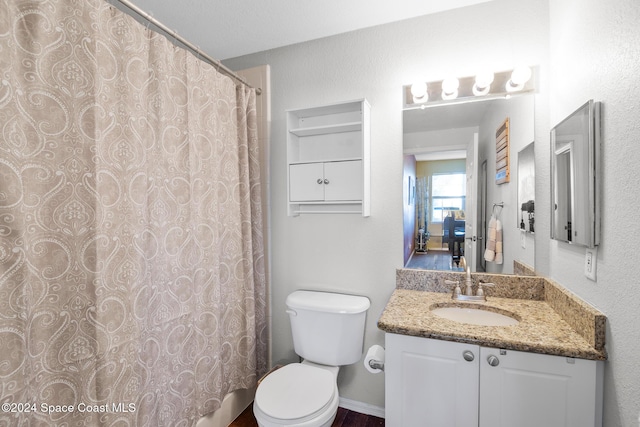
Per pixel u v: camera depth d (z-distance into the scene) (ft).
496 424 3.76
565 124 4.08
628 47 2.85
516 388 3.67
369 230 6.04
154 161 4.28
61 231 3.27
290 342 6.78
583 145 3.59
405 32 5.69
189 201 4.78
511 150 5.17
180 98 4.67
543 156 4.95
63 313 3.30
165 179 4.46
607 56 3.21
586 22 3.68
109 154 3.63
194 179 4.92
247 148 6.16
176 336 4.66
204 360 5.17
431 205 5.64
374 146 5.93
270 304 6.91
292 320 5.96
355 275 6.17
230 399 5.94
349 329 5.57
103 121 3.56
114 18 3.76
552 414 3.55
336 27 5.93
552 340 3.59
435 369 3.99
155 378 4.33
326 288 6.42
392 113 5.81
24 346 2.94
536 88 4.96
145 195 4.06
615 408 3.14
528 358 3.61
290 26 5.89
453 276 5.49
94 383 3.49
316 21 5.73
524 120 5.08
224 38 6.30
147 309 4.19
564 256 4.37
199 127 5.05
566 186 4.05
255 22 5.75
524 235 5.15
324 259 6.42
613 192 3.13
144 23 5.68
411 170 5.73
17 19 2.95
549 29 4.89
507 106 5.16
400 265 5.86
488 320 4.77
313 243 6.50
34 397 3.11
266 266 6.86
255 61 6.91
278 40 6.38
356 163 5.60
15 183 2.88
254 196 6.40
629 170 2.86
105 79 3.61
